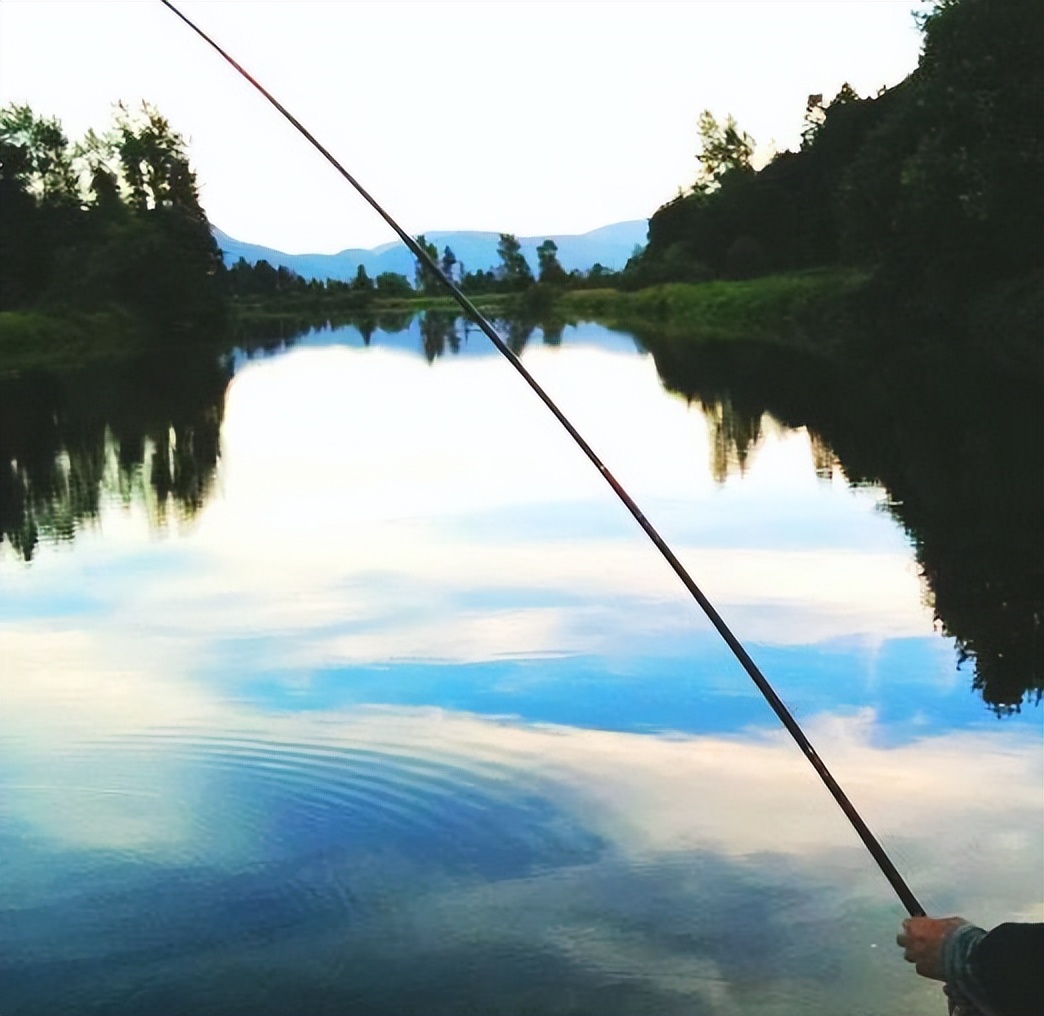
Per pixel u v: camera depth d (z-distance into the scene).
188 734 5.72
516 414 18.11
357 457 14.24
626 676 6.33
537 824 4.78
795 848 4.54
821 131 62.91
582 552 9.02
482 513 10.59
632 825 4.73
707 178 77.38
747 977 3.81
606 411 17.95
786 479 11.56
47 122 55.44
